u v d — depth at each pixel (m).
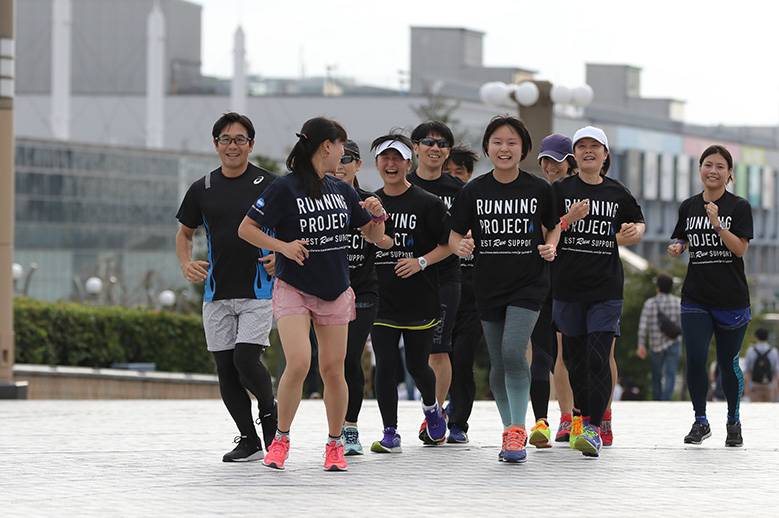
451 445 17.58
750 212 17.92
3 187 30.86
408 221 16.50
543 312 17.09
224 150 15.12
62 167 88.44
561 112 145.88
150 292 79.25
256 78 139.12
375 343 16.67
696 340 18.02
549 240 15.45
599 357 16.06
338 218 14.21
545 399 17.11
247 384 15.23
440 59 153.62
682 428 20.78
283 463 14.84
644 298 57.12
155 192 94.69
